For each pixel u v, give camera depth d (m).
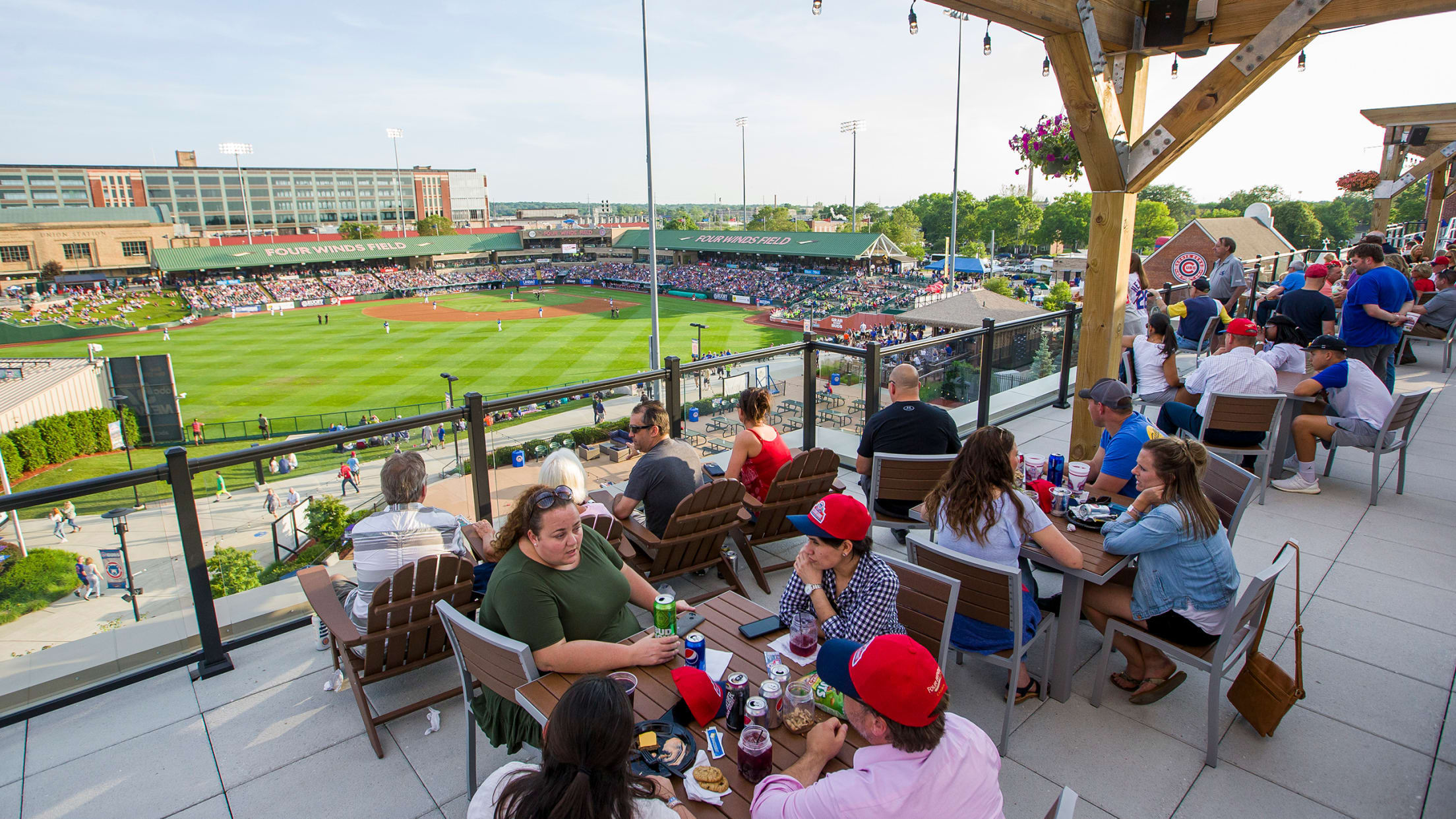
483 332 56.09
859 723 1.98
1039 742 3.41
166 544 4.25
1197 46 5.55
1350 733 3.43
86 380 29.45
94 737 3.53
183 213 148.75
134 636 4.12
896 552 5.19
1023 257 139.00
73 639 3.98
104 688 3.87
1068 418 8.59
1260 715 3.31
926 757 1.90
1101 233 6.05
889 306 60.06
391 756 3.39
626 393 6.16
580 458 5.82
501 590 2.83
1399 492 6.21
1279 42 4.76
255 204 155.38
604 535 4.13
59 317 66.94
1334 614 4.41
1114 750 3.35
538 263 113.38
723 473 5.56
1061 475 4.58
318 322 63.56
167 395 30.59
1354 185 14.62
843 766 2.28
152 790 3.18
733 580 4.79
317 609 3.62
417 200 175.25
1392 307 7.48
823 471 5.07
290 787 3.20
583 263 111.88
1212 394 6.00
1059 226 124.50
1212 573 3.25
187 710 3.73
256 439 30.53
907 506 4.82
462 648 2.92
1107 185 5.90
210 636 4.03
